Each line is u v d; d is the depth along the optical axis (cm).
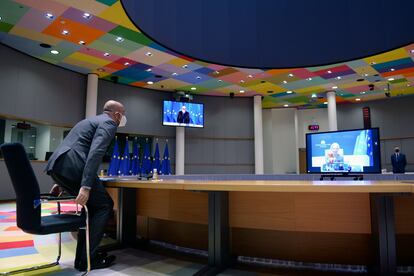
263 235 238
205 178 477
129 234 301
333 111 1102
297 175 406
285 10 261
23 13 591
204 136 1206
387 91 1101
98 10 579
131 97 1074
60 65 865
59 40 705
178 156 1140
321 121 1359
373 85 1038
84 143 227
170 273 217
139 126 1086
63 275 214
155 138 1134
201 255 263
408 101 1191
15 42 717
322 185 160
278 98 1223
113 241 323
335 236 221
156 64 852
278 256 233
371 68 870
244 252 243
